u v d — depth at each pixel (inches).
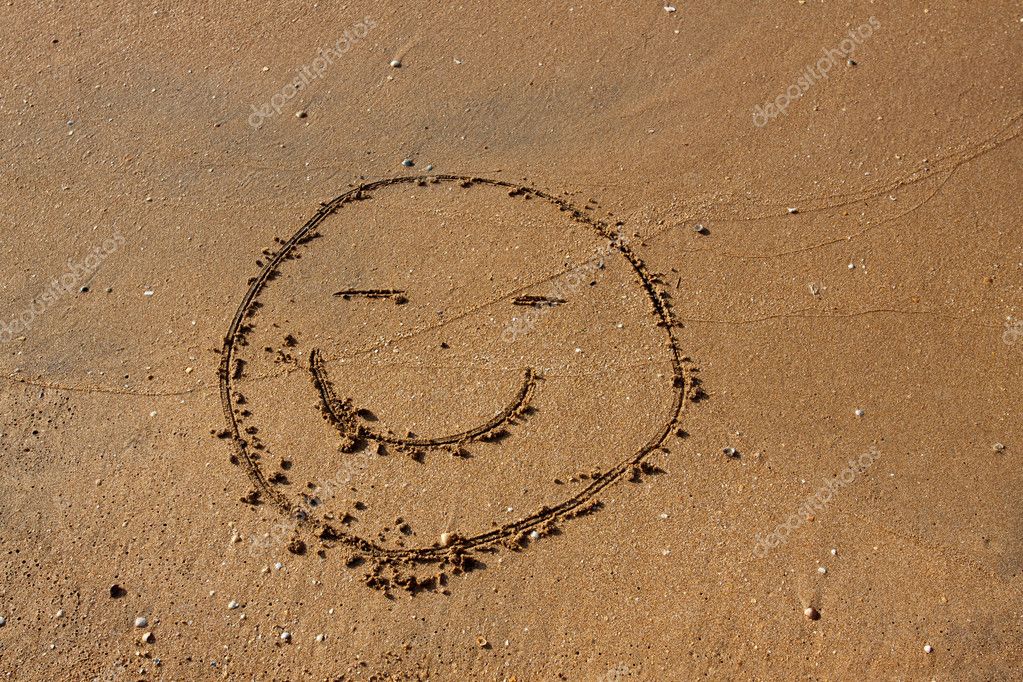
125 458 190.5
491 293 205.3
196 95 237.1
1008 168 215.6
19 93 240.8
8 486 188.9
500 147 225.0
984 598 170.6
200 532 181.9
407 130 228.4
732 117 227.3
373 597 173.9
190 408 194.9
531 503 181.9
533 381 194.9
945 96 226.4
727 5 245.8
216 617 174.2
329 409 193.3
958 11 239.5
